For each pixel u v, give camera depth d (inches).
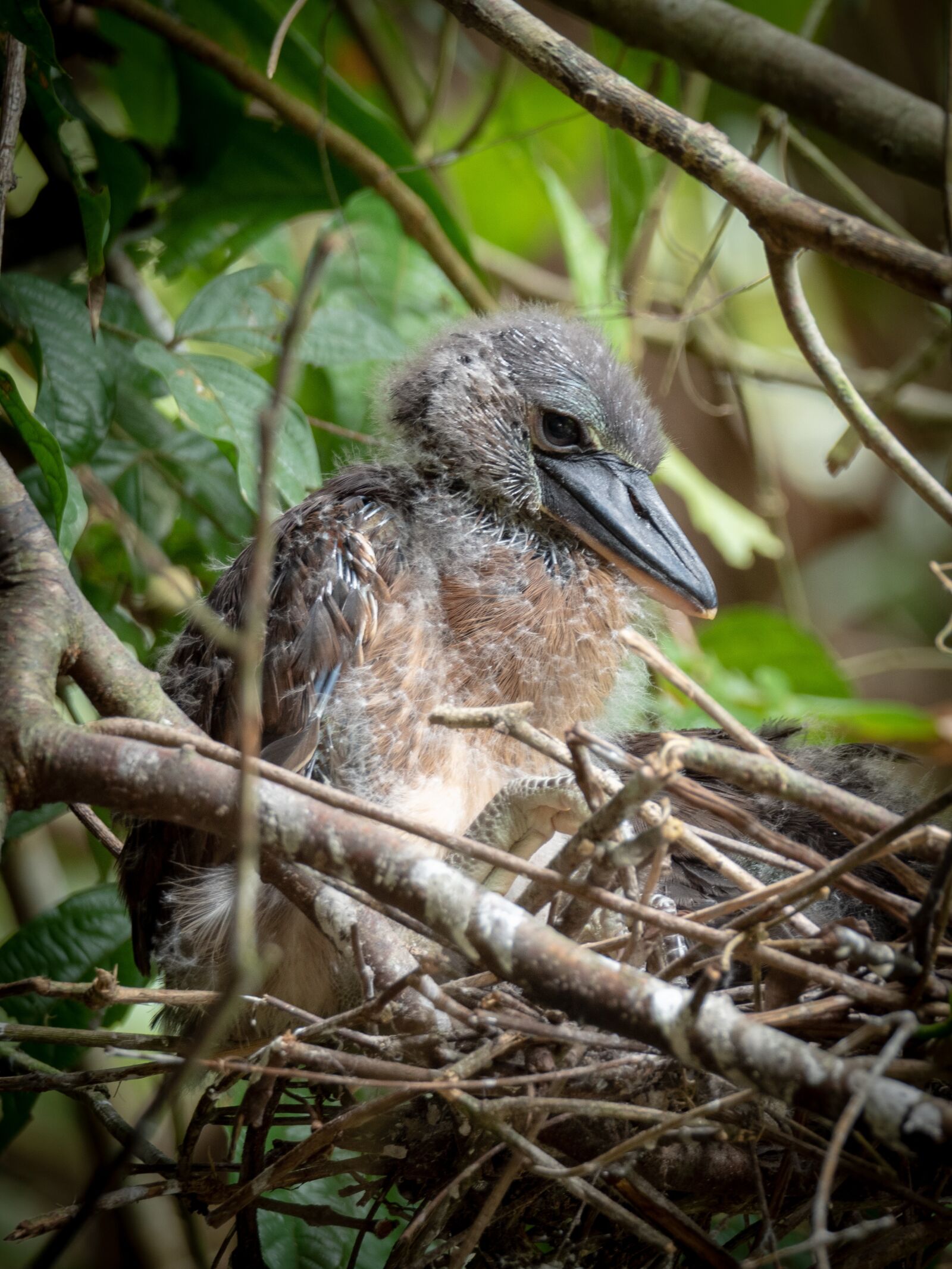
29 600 150.7
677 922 128.2
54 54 189.6
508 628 200.8
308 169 265.6
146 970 207.3
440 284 262.8
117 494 239.1
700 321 317.1
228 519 243.9
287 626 187.6
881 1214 168.1
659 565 213.8
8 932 313.3
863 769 210.1
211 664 195.8
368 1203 207.3
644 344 328.5
